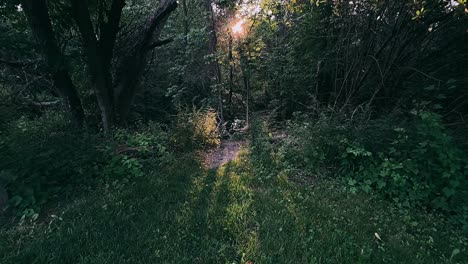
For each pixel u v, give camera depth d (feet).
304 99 31.01
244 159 18.56
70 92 19.48
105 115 20.80
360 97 22.26
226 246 8.82
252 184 14.30
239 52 31.09
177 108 31.58
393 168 12.65
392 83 20.48
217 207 11.43
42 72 18.72
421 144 12.16
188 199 12.35
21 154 12.38
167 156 17.60
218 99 34.83
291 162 17.24
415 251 9.07
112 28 21.44
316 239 9.34
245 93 36.42
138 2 30.19
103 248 8.65
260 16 26.14
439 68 18.24
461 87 16.89
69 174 13.48
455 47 17.98
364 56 21.45
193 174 15.55
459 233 10.34
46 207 11.67
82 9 18.07
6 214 10.86
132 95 25.49
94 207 11.28
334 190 13.43
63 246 8.71
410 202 12.30
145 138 18.75
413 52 19.27
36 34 17.25
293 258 8.31
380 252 8.87
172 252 8.48
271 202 11.95
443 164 11.84
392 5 18.02
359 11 20.21
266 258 8.24
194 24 37.11
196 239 9.23
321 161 15.72
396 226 10.43
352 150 14.19
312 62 28.68
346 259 8.38
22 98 23.22
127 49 25.30
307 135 16.96
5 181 11.42
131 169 14.94
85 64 21.86
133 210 11.19
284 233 9.61
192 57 36.32
